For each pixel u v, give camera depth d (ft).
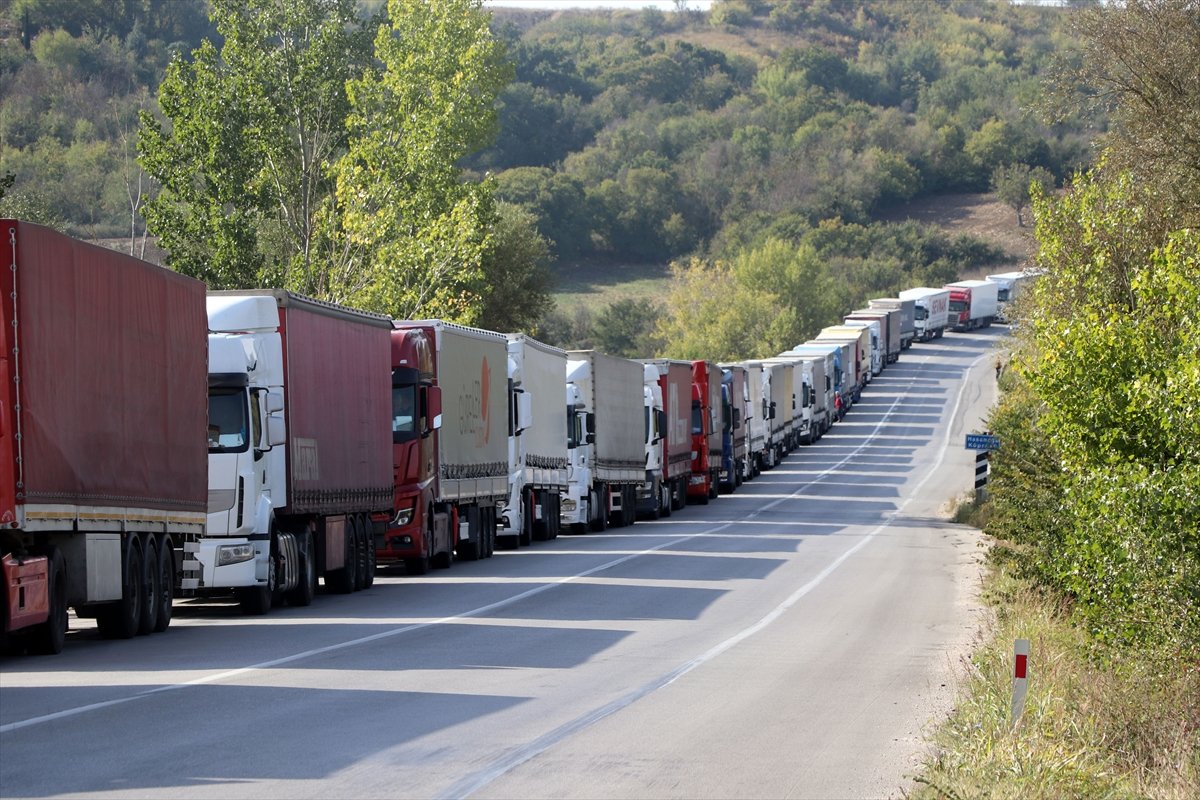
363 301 390.21
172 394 163.84
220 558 172.24
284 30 450.71
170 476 162.91
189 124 435.12
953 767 85.81
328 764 86.99
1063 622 148.46
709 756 92.63
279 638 152.76
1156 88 227.40
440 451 248.11
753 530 342.23
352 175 409.49
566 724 102.73
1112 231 213.05
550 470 322.34
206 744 92.43
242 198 442.91
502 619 170.30
